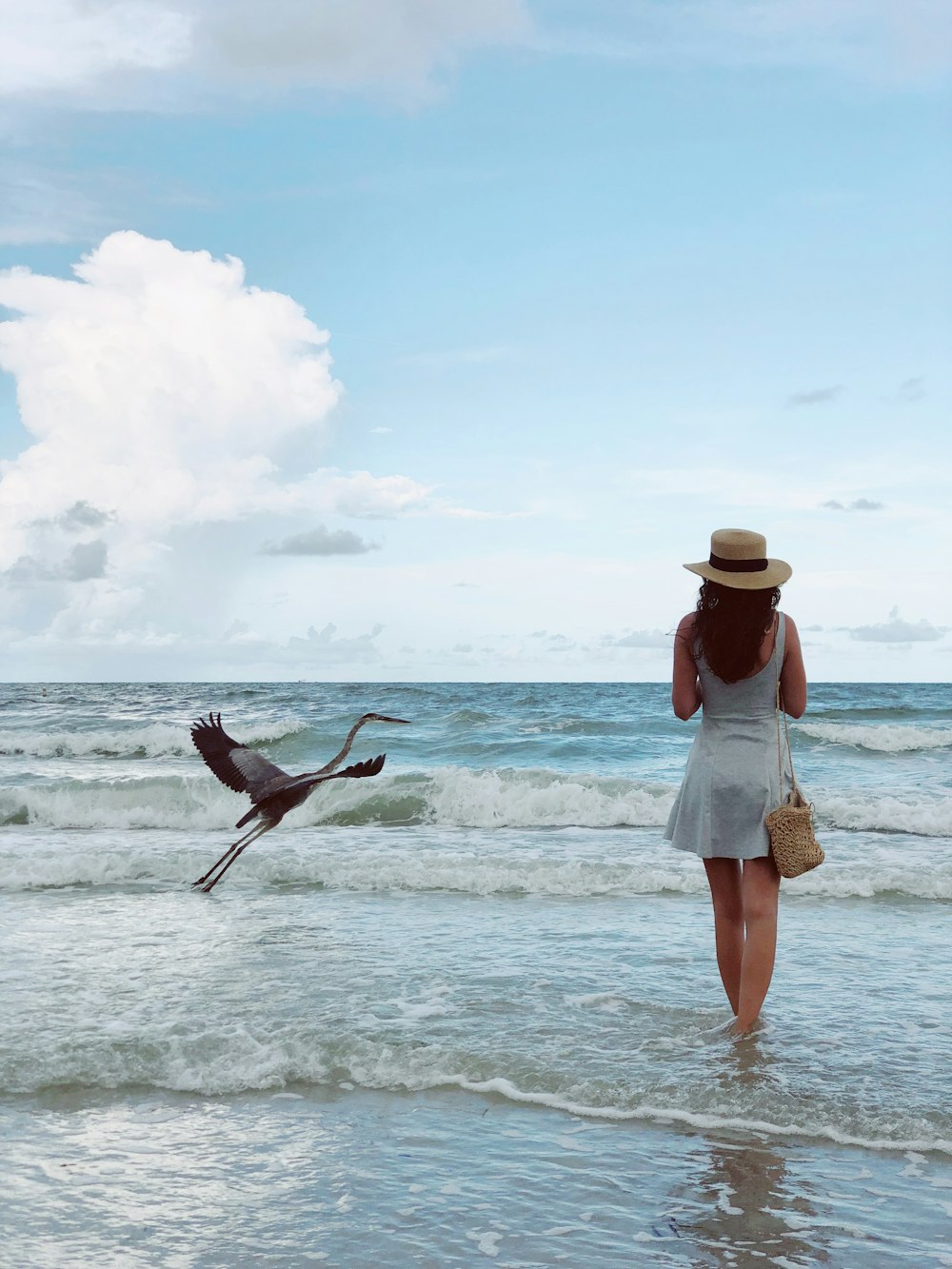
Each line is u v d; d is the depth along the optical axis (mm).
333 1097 4703
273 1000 5918
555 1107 4555
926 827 12656
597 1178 3891
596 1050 5078
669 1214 3604
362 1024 5457
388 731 27906
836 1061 4926
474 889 9234
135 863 9969
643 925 7781
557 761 23078
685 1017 5582
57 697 53844
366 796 14445
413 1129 4348
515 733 28016
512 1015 5621
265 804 4410
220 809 14289
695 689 5285
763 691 5160
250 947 7164
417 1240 3432
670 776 20625
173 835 13203
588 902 8656
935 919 7980
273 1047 5113
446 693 53594
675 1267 3246
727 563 5070
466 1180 3879
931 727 29641
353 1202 3711
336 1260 3309
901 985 6176
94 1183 3873
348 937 7461
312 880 9664
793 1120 4332
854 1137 4207
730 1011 5668
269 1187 3838
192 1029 5406
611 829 13352
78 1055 5043
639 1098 4559
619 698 48719
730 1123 4359
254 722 32438
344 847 11719
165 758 24984
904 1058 4961
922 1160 4023
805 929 7641
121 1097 4699
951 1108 4391
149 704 46094
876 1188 3789
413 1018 5578
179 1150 4164
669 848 11539
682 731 29062
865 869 9547
